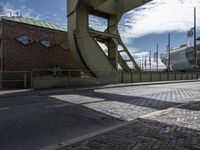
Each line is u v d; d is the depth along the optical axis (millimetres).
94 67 23609
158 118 6930
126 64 29031
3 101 11875
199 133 5277
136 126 6051
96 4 23125
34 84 18641
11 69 21203
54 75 20641
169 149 4289
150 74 31969
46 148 4688
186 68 73438
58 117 7801
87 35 23438
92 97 13258
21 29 22297
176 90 17750
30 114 8281
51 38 24703
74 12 21969
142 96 13594
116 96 13672
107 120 7430
